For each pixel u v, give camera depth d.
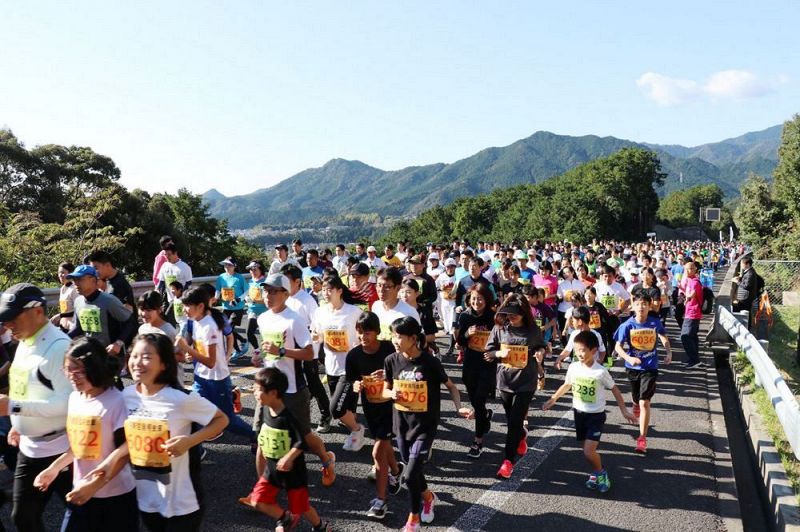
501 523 5.07
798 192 40.84
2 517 4.96
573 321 6.43
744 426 8.12
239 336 11.02
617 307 11.09
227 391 6.15
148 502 3.50
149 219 37.56
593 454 5.70
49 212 34.91
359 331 5.53
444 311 12.07
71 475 3.96
